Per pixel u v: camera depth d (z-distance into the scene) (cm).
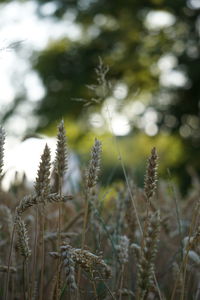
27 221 286
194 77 1831
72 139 1839
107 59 1984
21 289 281
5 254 305
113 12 2105
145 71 1983
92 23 2114
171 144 1833
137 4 2073
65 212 338
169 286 305
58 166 198
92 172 207
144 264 161
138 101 1828
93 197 288
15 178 347
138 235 300
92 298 244
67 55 2025
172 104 1875
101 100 277
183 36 1967
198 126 1877
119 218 288
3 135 193
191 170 517
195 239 210
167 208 362
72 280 178
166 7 1994
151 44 2025
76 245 281
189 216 372
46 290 276
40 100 1934
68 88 1955
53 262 265
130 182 291
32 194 196
